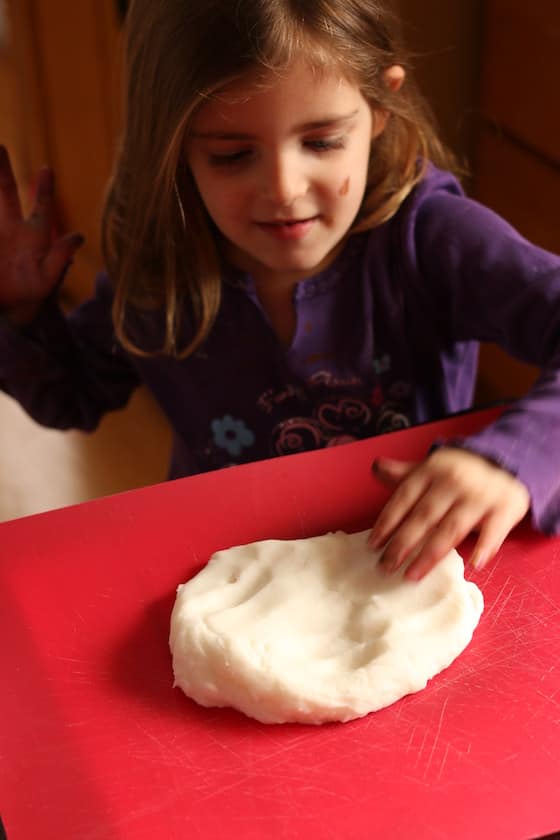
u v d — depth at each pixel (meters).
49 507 1.60
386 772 0.51
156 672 0.58
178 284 0.96
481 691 0.56
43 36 1.83
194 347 0.97
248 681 0.54
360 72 0.81
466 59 1.49
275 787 0.51
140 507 0.70
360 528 0.68
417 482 0.64
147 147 0.88
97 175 1.84
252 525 0.69
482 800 0.49
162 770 0.52
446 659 0.57
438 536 0.62
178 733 0.54
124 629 0.61
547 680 0.56
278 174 0.79
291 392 1.00
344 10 0.80
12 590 0.64
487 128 1.51
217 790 0.51
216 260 0.95
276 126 0.77
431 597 0.60
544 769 0.51
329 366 0.98
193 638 0.57
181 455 1.08
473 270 0.89
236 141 0.79
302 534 0.68
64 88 1.83
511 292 0.85
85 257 2.00
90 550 0.67
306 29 0.76
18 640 0.61
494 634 0.60
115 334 1.04
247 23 0.76
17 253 0.98
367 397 0.99
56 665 0.59
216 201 0.85
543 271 0.84
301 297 0.96
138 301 0.98
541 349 0.82
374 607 0.60
